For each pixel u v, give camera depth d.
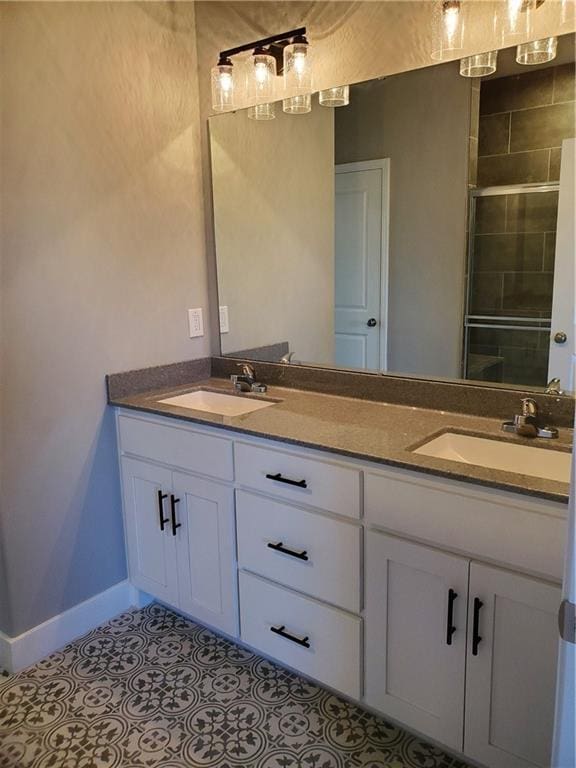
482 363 1.87
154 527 2.17
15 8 1.77
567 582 0.83
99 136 2.04
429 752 1.64
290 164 2.19
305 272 2.23
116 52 2.07
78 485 2.13
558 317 1.71
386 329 2.07
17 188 1.83
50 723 1.78
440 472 1.38
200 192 2.45
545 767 1.37
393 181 1.97
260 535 1.82
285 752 1.65
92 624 2.23
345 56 1.99
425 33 1.81
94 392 2.14
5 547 1.94
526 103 1.68
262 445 1.75
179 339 2.43
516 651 1.36
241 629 1.96
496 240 1.80
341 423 1.81
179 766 1.61
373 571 1.57
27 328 1.91
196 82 2.37
